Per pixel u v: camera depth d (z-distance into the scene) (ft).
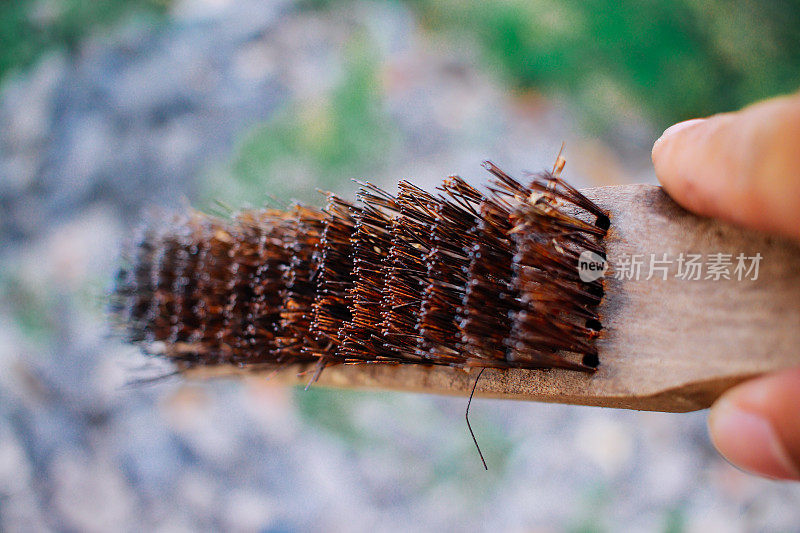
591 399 1.08
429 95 3.95
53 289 3.57
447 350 1.12
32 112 3.94
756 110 0.97
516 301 1.08
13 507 3.02
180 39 4.09
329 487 3.24
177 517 3.12
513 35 3.91
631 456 3.18
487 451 3.35
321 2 4.17
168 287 1.29
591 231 1.08
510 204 1.10
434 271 1.10
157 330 1.29
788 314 1.01
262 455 3.29
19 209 3.79
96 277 3.50
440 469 3.34
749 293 1.02
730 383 1.02
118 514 3.09
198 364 1.29
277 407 3.41
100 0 4.08
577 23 3.77
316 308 1.15
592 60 3.84
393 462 3.35
